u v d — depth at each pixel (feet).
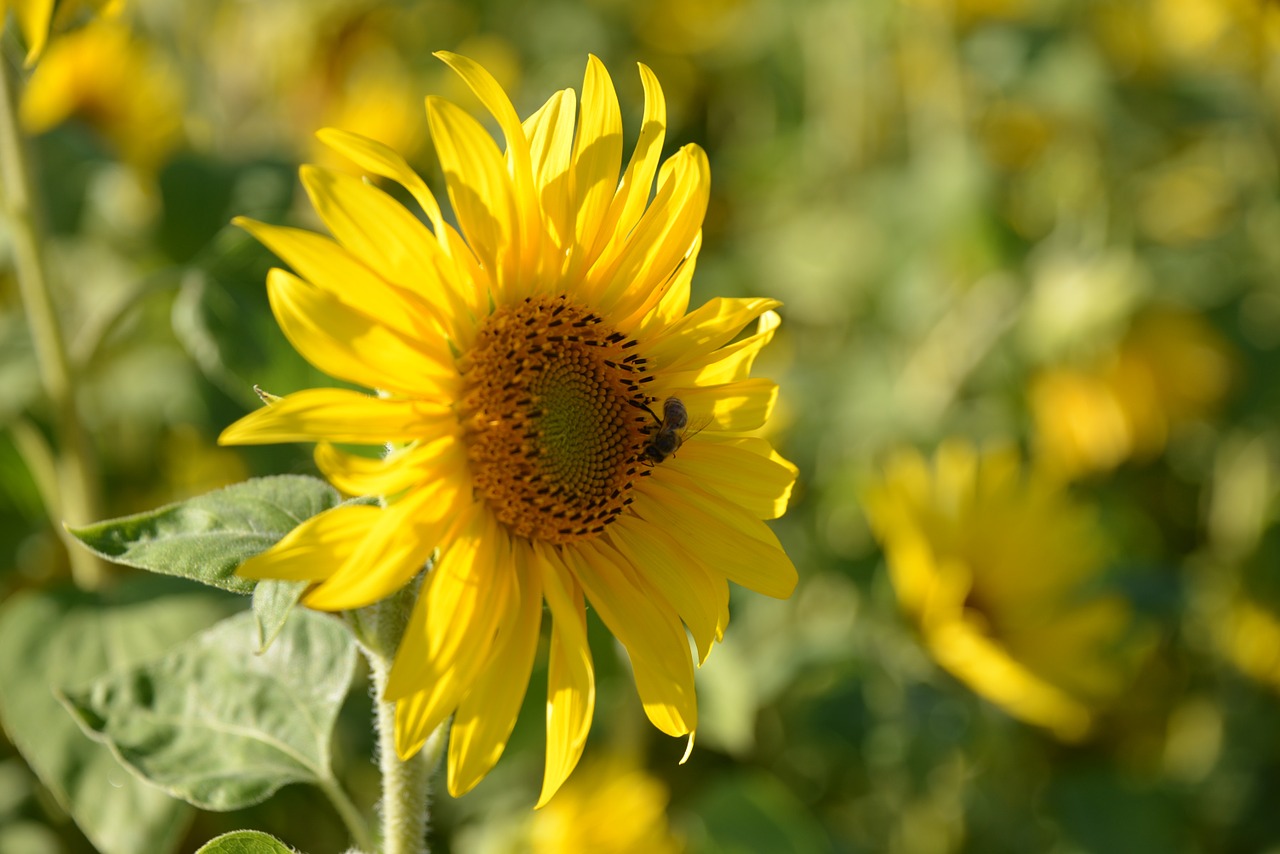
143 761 6.43
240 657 6.74
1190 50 17.54
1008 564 12.27
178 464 12.31
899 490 11.93
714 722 9.92
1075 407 14.69
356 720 10.29
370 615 5.70
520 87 17.48
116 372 11.96
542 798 5.30
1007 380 15.17
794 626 12.47
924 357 15.46
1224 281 16.03
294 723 6.60
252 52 17.42
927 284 15.66
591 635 8.19
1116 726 13.35
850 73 17.25
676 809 11.30
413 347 5.22
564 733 5.33
